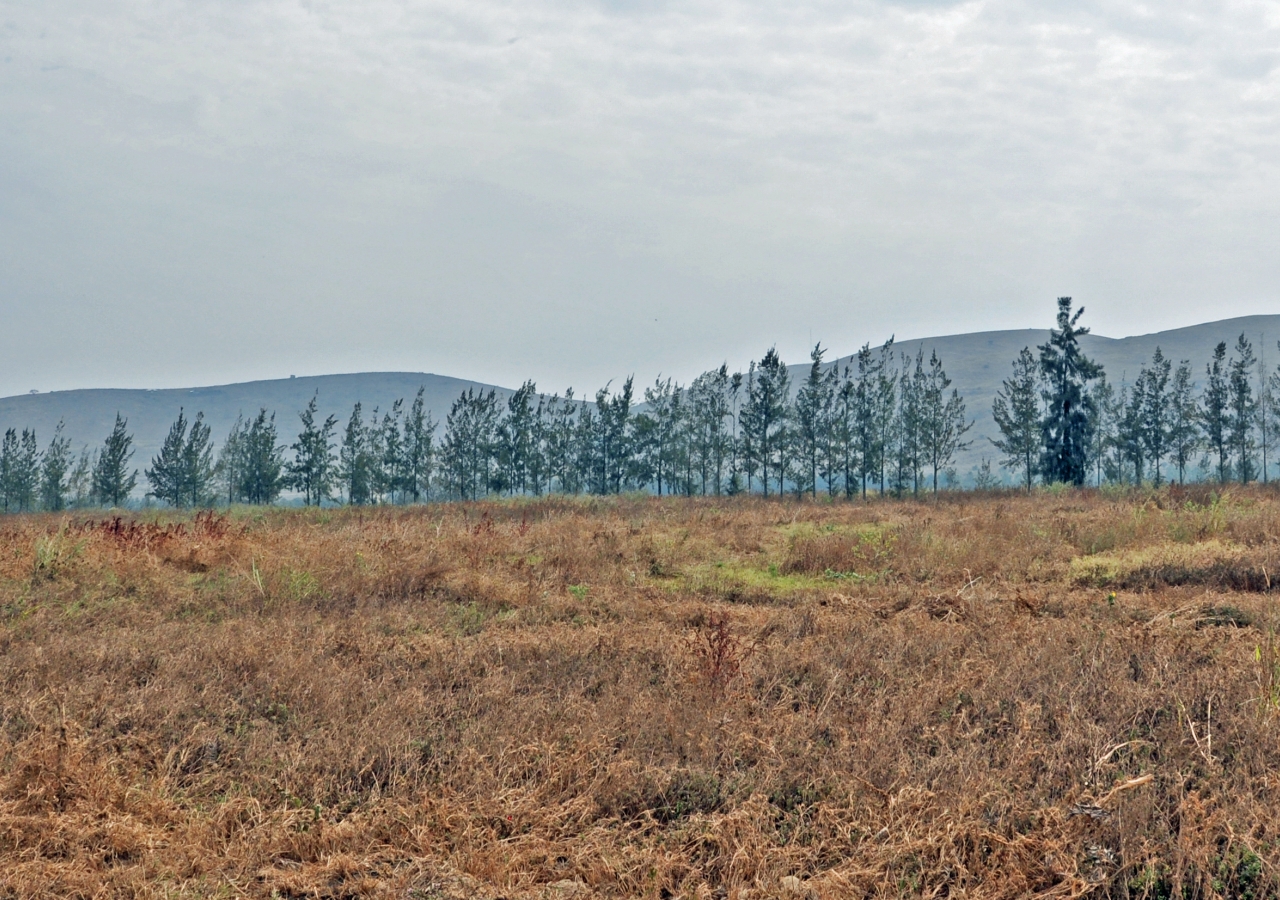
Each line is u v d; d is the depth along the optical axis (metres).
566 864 4.80
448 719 6.52
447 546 15.20
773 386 48.19
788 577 13.86
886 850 4.69
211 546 14.16
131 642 8.58
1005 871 4.55
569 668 7.82
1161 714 6.44
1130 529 15.61
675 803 5.44
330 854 4.90
